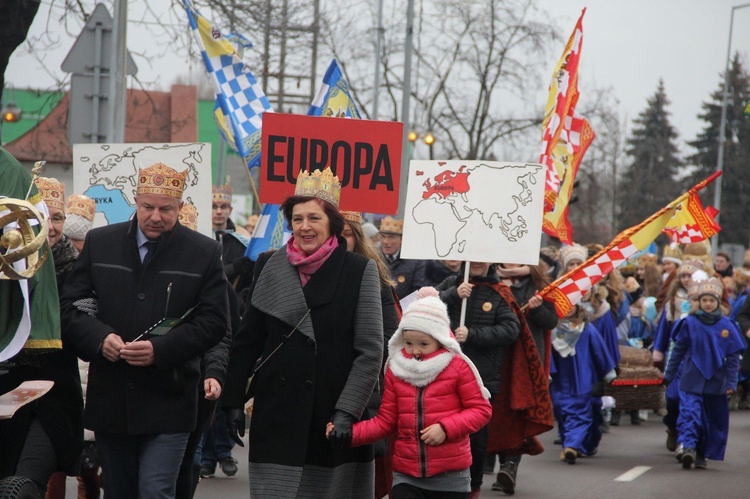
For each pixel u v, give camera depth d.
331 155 8.32
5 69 11.20
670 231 15.45
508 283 10.22
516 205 8.88
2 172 6.01
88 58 12.33
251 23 18.23
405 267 12.35
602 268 10.52
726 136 73.56
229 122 12.16
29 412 6.72
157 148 9.47
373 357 6.20
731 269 23.67
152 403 6.54
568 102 13.94
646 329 19.30
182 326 6.56
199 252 6.71
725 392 12.51
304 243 6.29
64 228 8.20
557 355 12.72
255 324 6.36
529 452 9.88
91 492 8.38
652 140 80.75
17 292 5.78
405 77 24.42
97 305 6.68
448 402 6.64
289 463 6.13
